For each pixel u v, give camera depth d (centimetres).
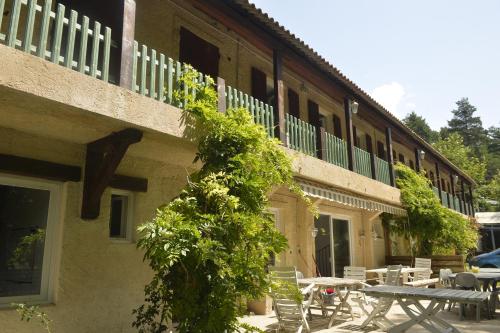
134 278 622
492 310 910
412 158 2155
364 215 1397
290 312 677
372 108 1233
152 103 524
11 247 519
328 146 1005
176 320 510
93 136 543
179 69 601
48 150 545
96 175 547
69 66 451
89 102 452
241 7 708
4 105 430
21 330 491
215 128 584
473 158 4788
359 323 774
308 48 855
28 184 541
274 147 649
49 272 546
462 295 612
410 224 1491
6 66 388
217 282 462
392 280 894
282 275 679
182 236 436
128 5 536
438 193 1911
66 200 557
